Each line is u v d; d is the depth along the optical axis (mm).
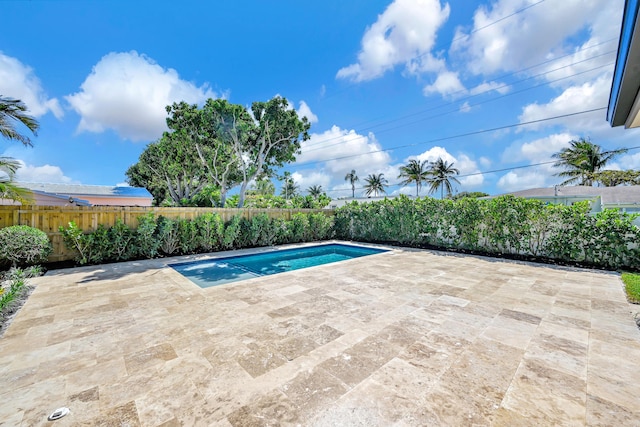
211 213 9266
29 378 2268
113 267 6629
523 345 2836
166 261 7520
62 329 3215
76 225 7109
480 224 8836
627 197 15516
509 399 2020
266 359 2559
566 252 7223
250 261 8703
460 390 2117
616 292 4668
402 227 10797
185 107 13016
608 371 2381
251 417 1833
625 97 2758
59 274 5922
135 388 2141
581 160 23234
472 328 3244
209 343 2871
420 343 2875
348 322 3408
